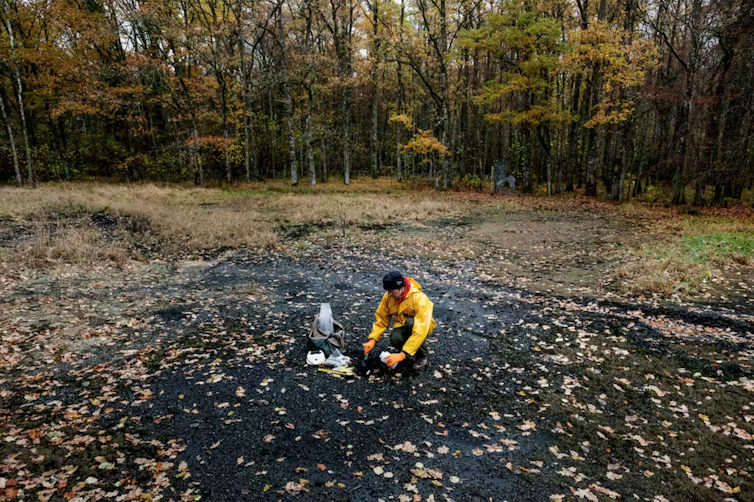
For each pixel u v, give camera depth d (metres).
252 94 26.19
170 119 26.42
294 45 26.41
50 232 11.38
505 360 5.16
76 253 9.20
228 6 23.97
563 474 3.23
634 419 3.94
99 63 23.23
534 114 22.31
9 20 20.25
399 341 4.50
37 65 23.02
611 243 12.04
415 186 28.77
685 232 12.93
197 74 28.66
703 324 6.06
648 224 14.99
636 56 17.64
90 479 3.00
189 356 5.04
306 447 3.49
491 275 9.06
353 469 3.24
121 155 28.16
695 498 2.99
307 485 3.06
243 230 12.71
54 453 3.27
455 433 3.73
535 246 11.91
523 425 3.85
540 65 21.69
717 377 4.66
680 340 5.57
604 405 4.19
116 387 4.30
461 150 31.98
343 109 29.86
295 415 3.93
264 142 31.67
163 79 23.64
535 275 9.07
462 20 25.98
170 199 19.06
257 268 9.38
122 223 13.43
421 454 3.44
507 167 31.45
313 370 4.77
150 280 8.18
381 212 17.02
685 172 19.11
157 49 24.42
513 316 6.64
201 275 8.73
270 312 6.66
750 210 17.08
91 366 4.70
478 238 13.04
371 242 12.12
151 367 4.75
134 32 26.67
